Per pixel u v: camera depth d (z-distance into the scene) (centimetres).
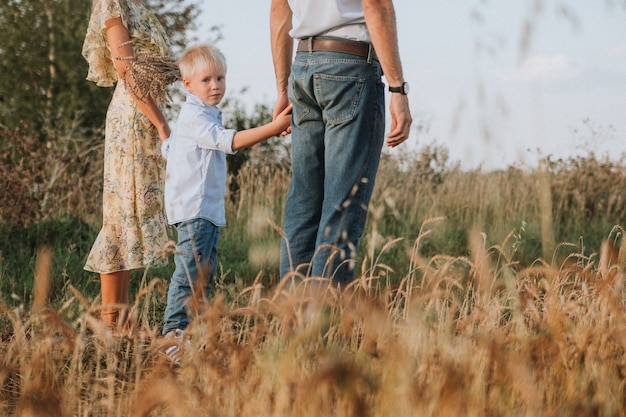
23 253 675
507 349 289
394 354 235
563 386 266
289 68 416
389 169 1054
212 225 417
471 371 254
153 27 480
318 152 386
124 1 465
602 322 307
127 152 465
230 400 248
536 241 794
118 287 470
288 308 273
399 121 362
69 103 1375
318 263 363
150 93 452
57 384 280
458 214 927
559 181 1020
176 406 223
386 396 229
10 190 795
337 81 363
